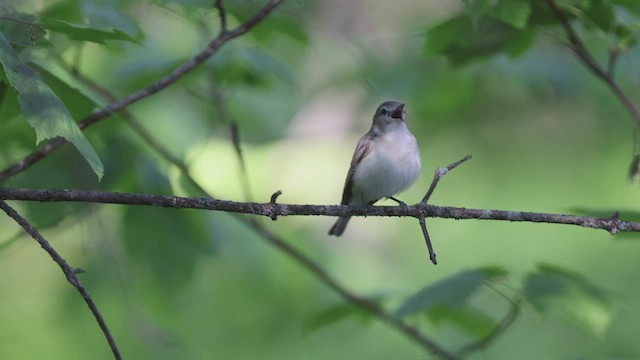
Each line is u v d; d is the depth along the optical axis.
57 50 8.88
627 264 14.66
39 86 5.97
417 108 13.23
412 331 9.48
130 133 9.84
